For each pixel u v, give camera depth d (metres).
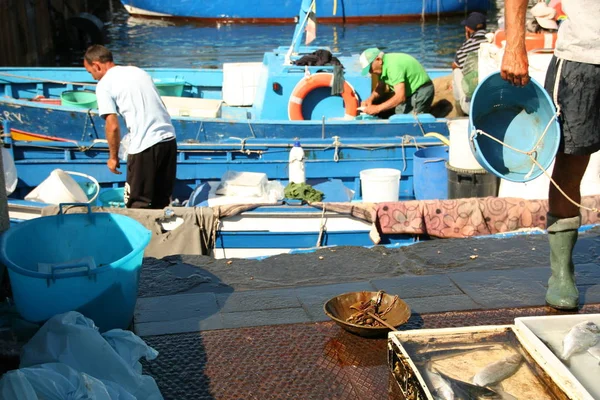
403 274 4.18
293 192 7.61
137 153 7.03
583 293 3.83
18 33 20.56
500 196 7.21
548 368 2.62
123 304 3.27
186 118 9.34
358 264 4.34
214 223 6.56
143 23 28.50
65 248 3.61
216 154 9.12
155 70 11.99
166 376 3.08
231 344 3.35
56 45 24.45
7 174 7.95
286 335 3.42
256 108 10.74
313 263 4.37
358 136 9.47
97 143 8.95
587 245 4.55
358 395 2.92
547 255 4.40
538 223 6.51
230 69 11.62
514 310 3.65
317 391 2.95
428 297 3.84
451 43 24.14
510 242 4.64
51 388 2.44
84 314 3.16
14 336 3.14
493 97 3.43
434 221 6.58
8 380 2.42
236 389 2.98
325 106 10.27
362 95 10.30
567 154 3.40
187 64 21.30
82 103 10.49
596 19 3.08
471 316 3.60
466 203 6.57
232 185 7.39
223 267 4.33
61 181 7.45
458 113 10.83
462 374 2.65
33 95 11.93
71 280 3.07
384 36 25.58
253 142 9.09
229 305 3.78
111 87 6.90
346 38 25.34
